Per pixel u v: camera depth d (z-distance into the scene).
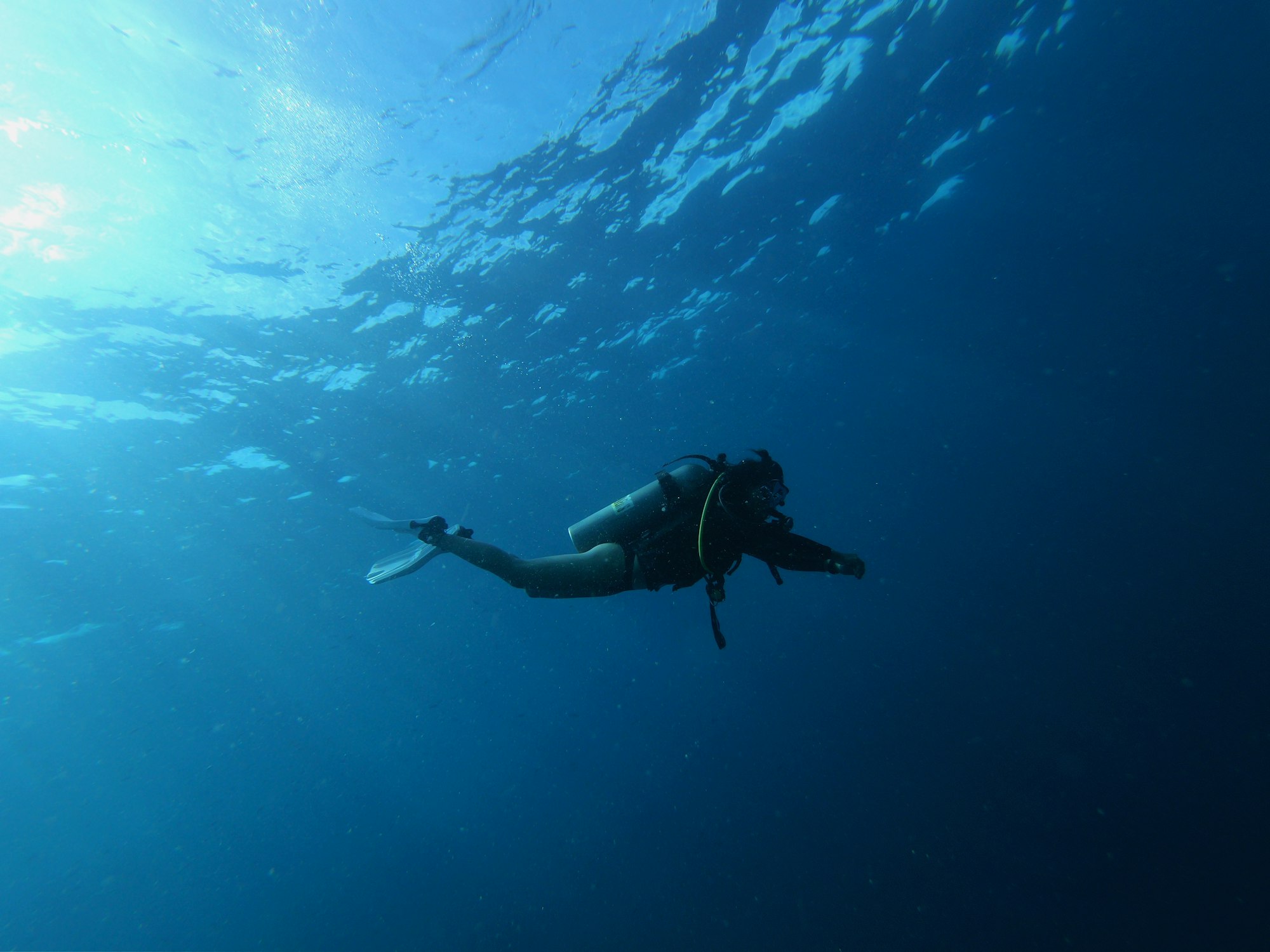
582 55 10.06
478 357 17.25
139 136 9.03
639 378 22.19
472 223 12.70
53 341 11.95
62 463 15.66
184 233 10.74
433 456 21.72
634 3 9.55
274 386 15.44
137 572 22.61
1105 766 18.39
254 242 11.39
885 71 12.41
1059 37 12.78
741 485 2.71
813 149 14.06
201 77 8.61
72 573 20.94
